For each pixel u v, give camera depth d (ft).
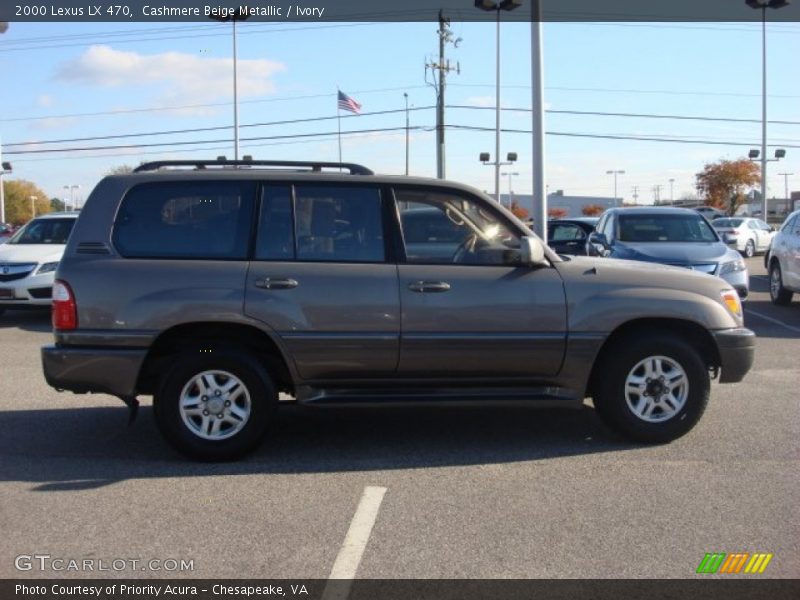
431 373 19.44
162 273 18.66
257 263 18.89
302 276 18.83
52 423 22.74
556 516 15.53
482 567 13.37
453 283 19.15
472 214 19.85
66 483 17.62
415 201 19.69
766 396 25.32
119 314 18.48
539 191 45.39
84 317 18.52
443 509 15.94
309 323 18.79
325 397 19.19
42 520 15.47
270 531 14.90
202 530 14.97
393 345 19.02
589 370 19.65
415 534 14.71
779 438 20.72
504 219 19.92
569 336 19.40
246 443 18.95
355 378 19.35
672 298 19.75
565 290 19.51
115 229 19.04
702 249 39.55
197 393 18.93
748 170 199.72
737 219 95.86
